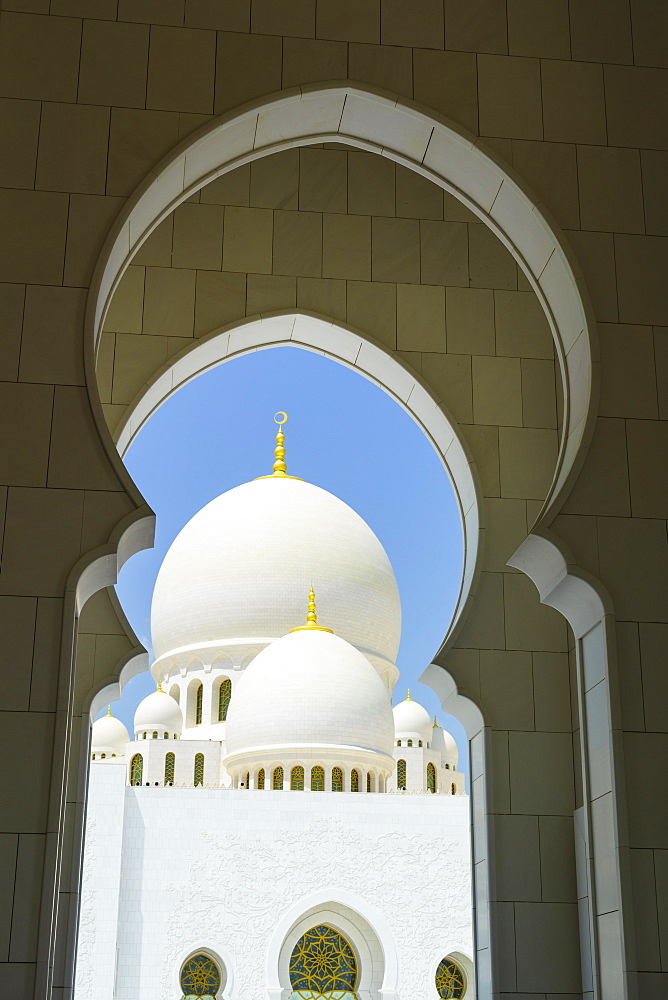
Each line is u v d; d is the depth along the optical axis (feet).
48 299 23.94
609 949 22.34
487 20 27.53
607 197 26.66
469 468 38.32
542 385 39.60
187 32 26.17
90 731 34.81
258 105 25.85
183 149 25.23
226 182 40.78
